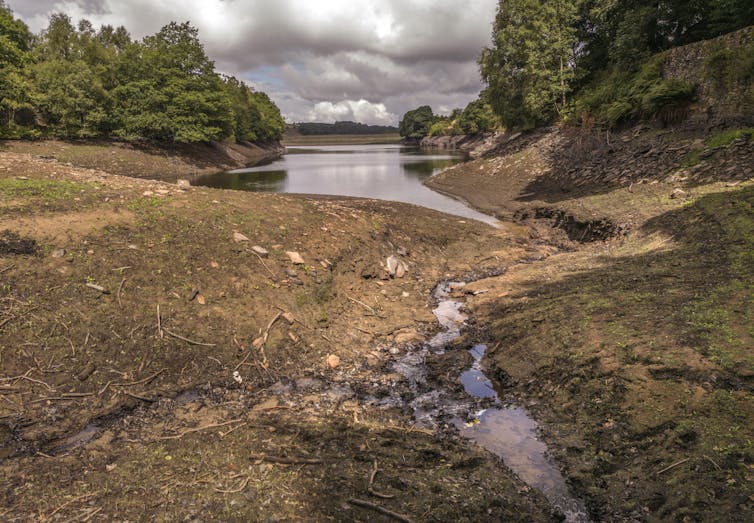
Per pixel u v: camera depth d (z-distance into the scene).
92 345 7.26
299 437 5.82
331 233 13.27
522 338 8.50
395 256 13.81
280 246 11.43
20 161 17.17
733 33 21.69
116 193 12.36
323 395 7.20
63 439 5.72
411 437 6.01
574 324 8.27
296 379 7.65
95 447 5.54
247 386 7.30
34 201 10.62
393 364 8.34
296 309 9.40
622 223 15.28
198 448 5.50
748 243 10.54
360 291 11.18
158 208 11.73
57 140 40.97
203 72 52.97
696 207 13.95
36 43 56.91
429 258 14.59
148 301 8.37
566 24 39.03
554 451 5.66
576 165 25.86
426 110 161.75
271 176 41.22
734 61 20.36
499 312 10.16
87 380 6.74
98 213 10.69
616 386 6.30
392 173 44.69
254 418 6.34
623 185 20.20
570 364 7.12
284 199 15.26
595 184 22.19
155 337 7.74
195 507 4.38
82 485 4.71
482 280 12.53
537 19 39.31
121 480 4.81
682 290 8.86
